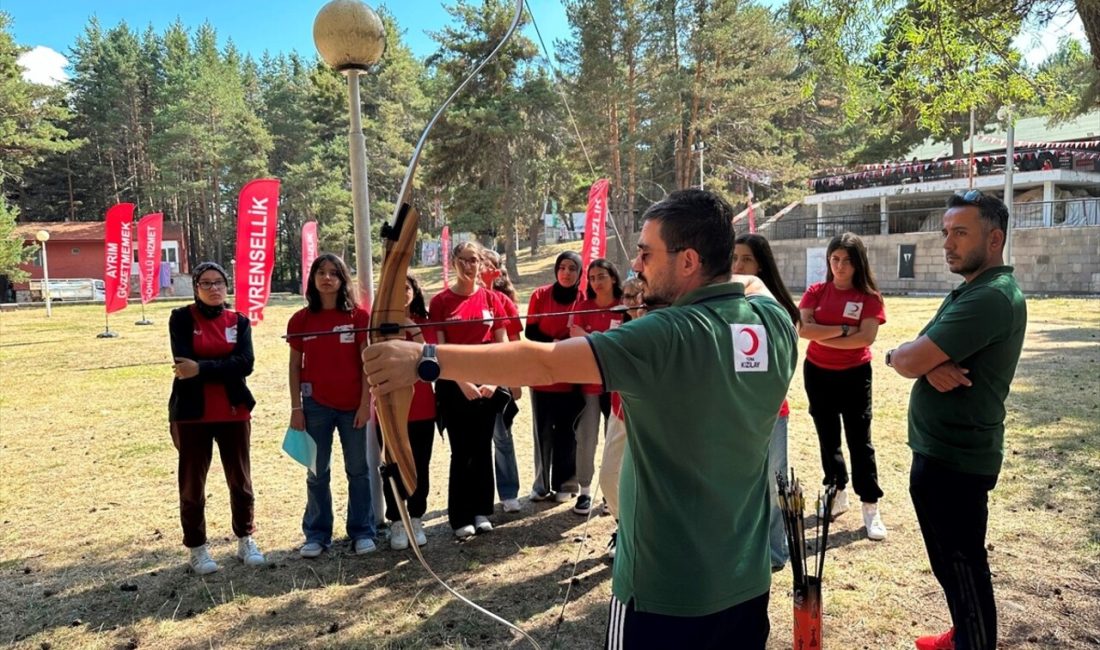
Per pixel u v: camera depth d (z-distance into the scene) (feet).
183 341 12.50
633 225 88.58
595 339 4.91
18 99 103.30
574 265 16.03
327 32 12.52
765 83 85.97
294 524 15.53
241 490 13.30
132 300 118.21
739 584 5.46
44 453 21.59
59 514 16.30
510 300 17.17
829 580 12.09
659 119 83.15
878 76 18.80
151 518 16.01
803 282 99.66
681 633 5.32
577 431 15.90
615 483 10.85
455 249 14.62
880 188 101.30
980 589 8.31
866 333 12.86
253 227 39.24
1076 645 9.89
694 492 5.26
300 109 156.66
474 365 4.89
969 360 8.10
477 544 14.25
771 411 5.60
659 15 83.30
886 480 17.07
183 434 12.66
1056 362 31.27
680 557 5.28
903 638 10.32
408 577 12.80
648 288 5.75
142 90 173.88
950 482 8.31
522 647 10.37
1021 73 18.12
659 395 5.02
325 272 13.09
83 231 134.41
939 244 86.22
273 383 34.24
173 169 145.69
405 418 5.49
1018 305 8.07
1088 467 16.89
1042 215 84.43
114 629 11.10
